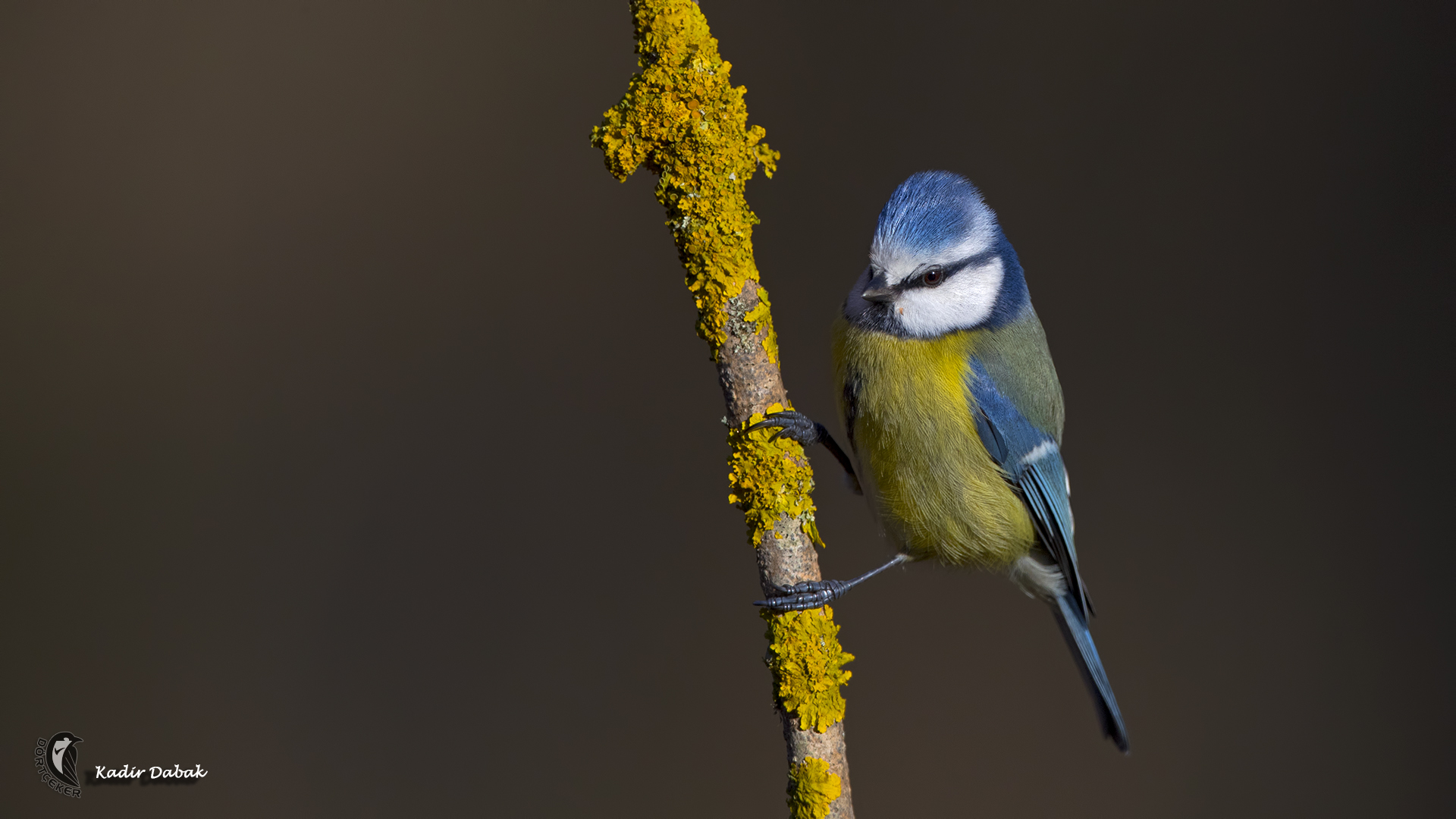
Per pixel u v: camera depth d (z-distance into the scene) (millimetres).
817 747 3918
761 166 4211
